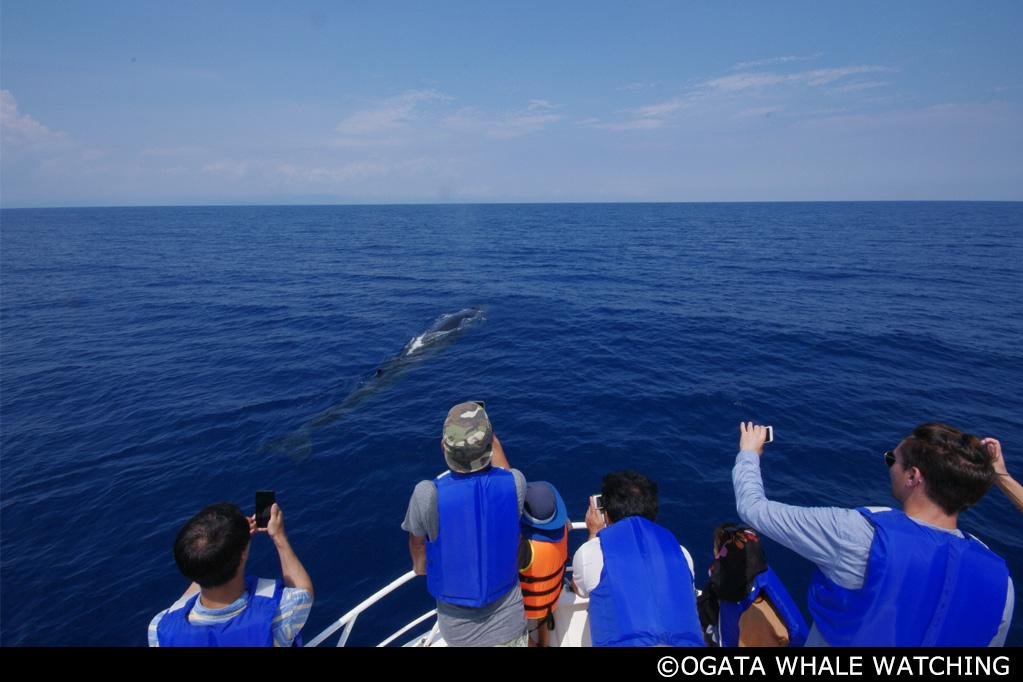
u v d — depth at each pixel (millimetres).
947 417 9688
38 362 14164
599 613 2746
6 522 7391
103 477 8453
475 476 2979
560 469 8203
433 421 10070
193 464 8766
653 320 17469
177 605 2709
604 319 17766
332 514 7359
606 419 9836
